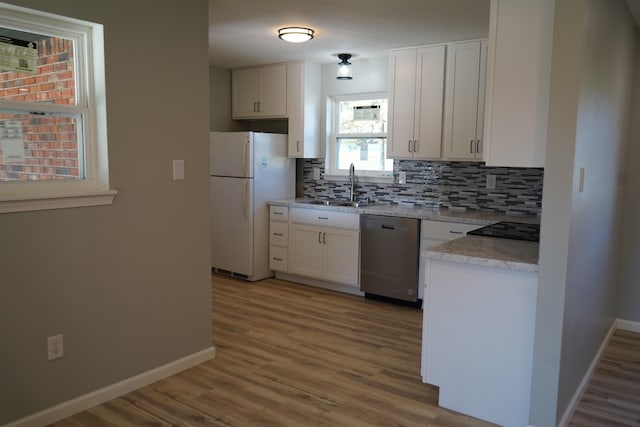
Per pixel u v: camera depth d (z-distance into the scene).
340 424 2.51
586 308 2.83
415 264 4.34
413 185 5.00
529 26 2.47
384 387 2.91
